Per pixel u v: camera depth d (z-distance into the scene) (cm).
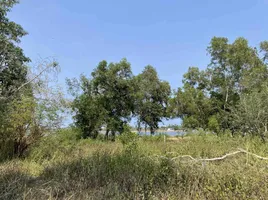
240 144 782
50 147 751
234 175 416
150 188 402
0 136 709
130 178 429
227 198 360
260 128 967
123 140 964
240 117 1070
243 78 1977
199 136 1006
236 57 2152
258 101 1013
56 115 776
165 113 3045
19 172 485
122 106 2422
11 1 1339
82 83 2164
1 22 1332
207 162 542
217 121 1908
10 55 1157
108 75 2288
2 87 815
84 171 476
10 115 695
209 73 2375
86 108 1922
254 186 376
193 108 2291
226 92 2241
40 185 421
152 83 3059
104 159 540
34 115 740
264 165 490
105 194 386
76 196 384
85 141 1254
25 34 1427
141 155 610
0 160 654
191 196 378
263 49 2161
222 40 2255
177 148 769
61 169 498
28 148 741
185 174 438
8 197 366
